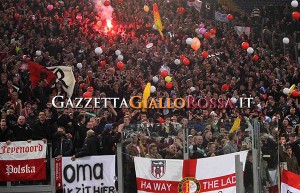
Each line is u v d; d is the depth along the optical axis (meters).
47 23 37.28
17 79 27.20
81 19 39.88
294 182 17.41
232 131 16.97
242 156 16.72
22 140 20.25
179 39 38.25
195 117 24.64
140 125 16.89
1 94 25.64
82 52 34.06
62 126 21.19
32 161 19.97
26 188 19.97
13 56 30.39
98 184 19.88
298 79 35.28
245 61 37.12
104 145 20.08
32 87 26.30
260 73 35.00
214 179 16.30
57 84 26.62
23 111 22.14
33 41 34.50
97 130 22.03
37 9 40.69
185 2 45.75
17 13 38.22
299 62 43.06
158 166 16.34
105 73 30.23
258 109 28.31
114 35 38.28
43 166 20.02
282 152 20.36
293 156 20.58
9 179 19.89
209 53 36.59
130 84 29.48
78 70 31.61
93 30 38.81
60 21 39.25
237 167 15.86
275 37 43.34
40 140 20.05
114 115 24.61
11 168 19.91
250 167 16.80
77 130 21.53
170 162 16.31
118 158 16.83
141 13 42.44
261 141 17.23
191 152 16.86
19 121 20.33
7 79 27.41
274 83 32.59
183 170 16.27
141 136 16.86
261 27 46.19
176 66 33.88
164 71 30.44
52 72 26.66
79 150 20.66
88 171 19.84
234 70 34.28
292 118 27.98
